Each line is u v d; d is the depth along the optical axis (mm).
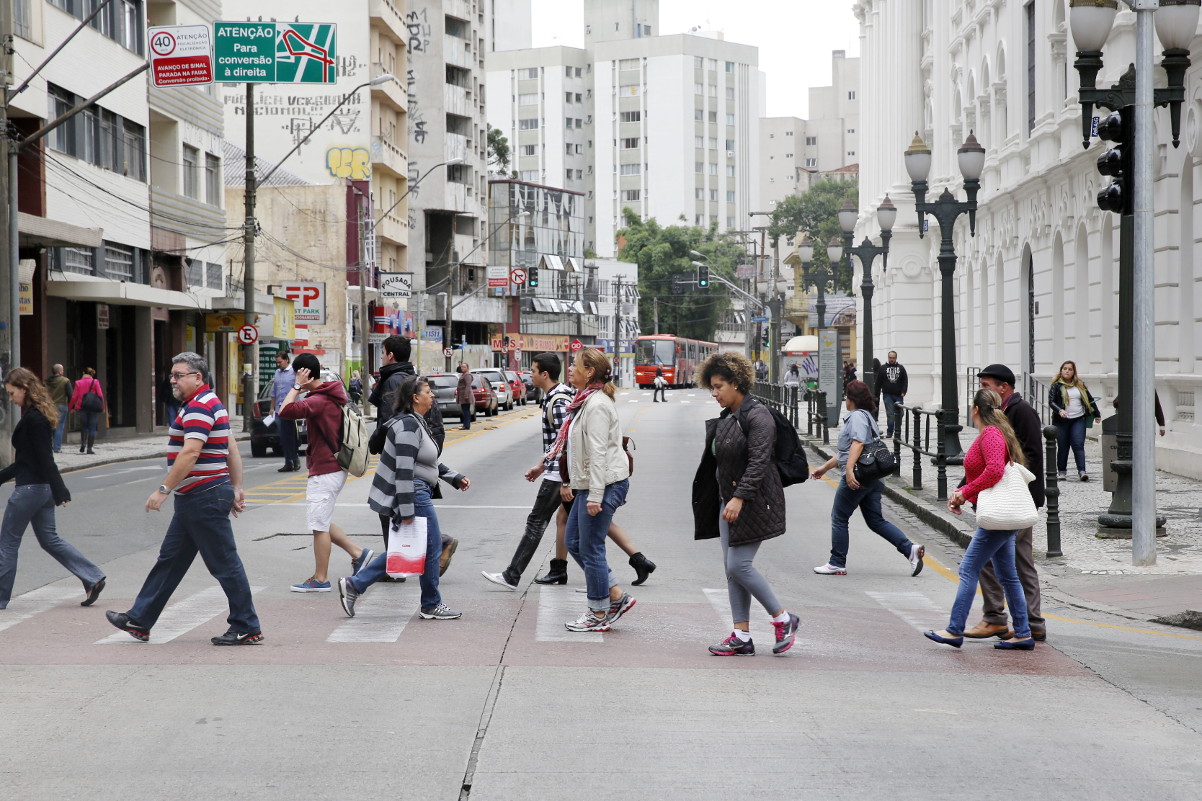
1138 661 8469
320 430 11023
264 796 5402
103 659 8211
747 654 8484
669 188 146750
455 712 6812
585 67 150250
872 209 53281
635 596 10969
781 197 160000
